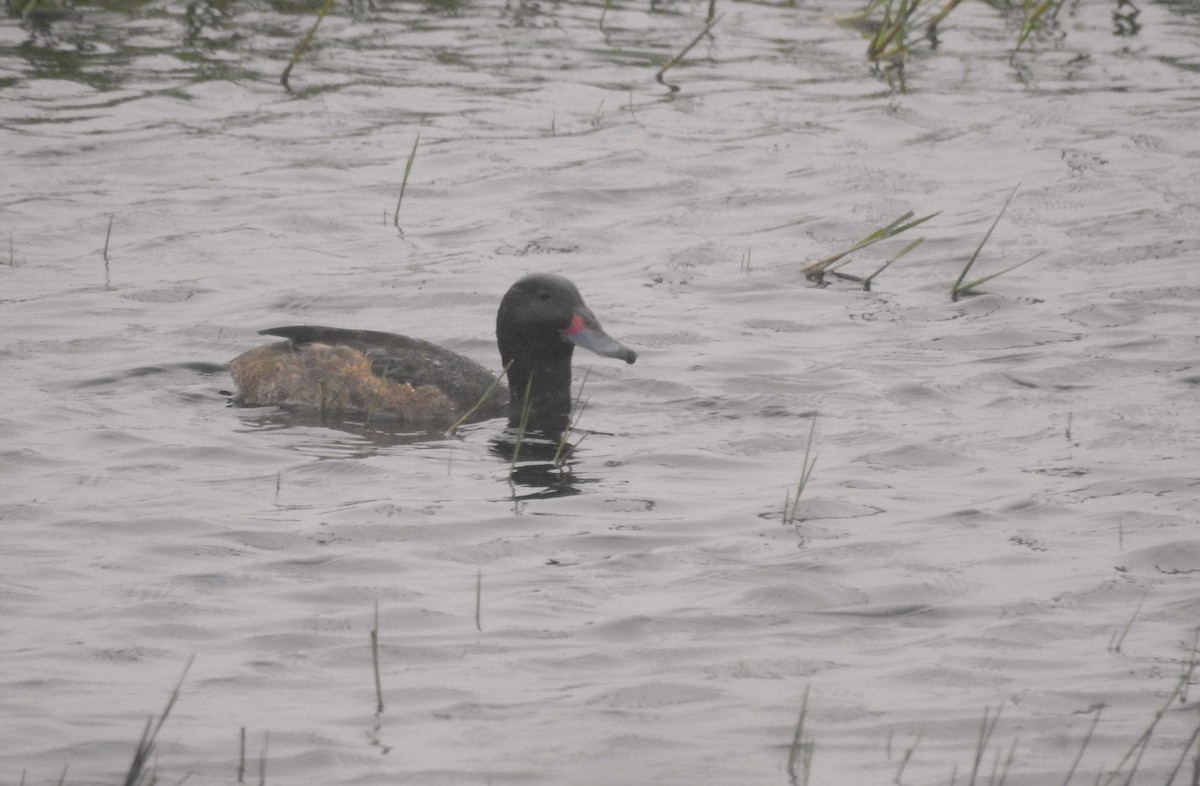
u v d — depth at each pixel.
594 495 12.00
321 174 20.80
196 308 16.42
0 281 16.92
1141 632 9.59
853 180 20.94
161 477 12.20
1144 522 11.25
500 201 20.08
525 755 8.09
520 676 8.98
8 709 8.45
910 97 24.30
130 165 20.81
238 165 20.98
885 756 8.12
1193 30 27.89
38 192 19.73
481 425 13.86
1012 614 9.83
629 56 26.09
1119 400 13.96
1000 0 29.77
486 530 11.25
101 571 10.36
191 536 10.98
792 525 11.34
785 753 8.13
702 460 12.81
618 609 9.89
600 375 14.91
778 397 14.27
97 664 9.03
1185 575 10.41
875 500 11.83
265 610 9.81
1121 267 17.77
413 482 12.28
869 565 10.58
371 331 14.70
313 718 8.45
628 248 18.66
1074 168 21.23
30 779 7.77
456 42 26.58
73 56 24.92
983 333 15.88
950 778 7.90
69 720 8.36
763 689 8.85
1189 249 18.22
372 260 18.03
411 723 8.41
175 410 13.88
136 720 8.38
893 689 8.86
